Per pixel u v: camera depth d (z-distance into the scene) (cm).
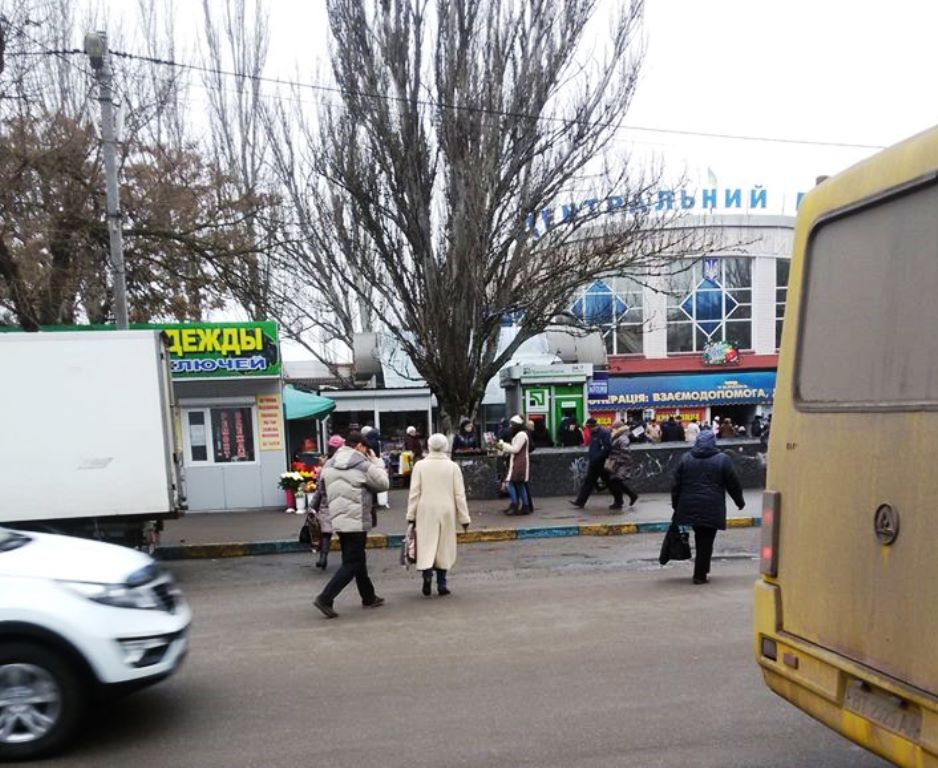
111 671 400
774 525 330
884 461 268
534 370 1925
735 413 2931
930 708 243
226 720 448
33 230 1284
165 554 1079
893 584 262
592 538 1139
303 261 1883
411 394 1898
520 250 1520
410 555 779
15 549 434
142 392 903
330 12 1529
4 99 1188
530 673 522
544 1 1458
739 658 547
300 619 696
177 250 1458
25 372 880
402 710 459
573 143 1523
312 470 1440
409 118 1492
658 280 2839
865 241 289
